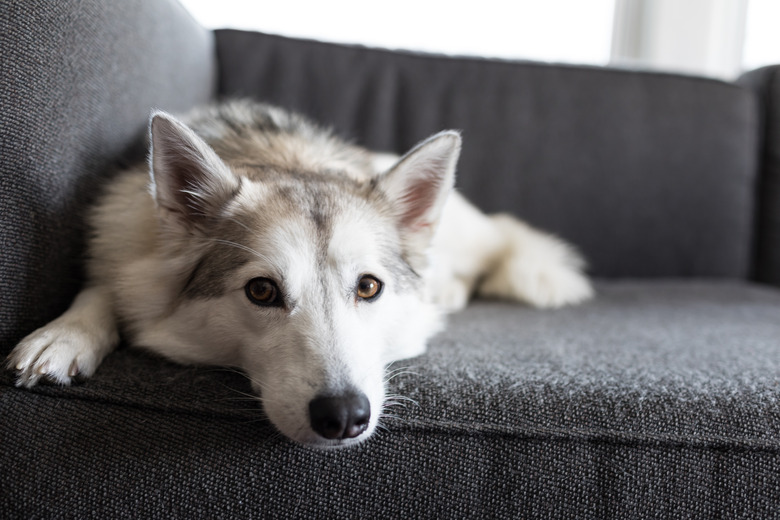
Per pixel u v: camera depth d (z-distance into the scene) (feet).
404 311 4.88
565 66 9.71
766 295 8.36
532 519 3.69
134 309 4.70
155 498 3.58
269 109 7.04
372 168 6.77
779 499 3.73
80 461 3.58
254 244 4.20
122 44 5.31
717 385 4.21
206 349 4.49
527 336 5.91
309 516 3.65
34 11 4.04
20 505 3.53
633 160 9.43
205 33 8.30
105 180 5.22
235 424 3.78
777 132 9.51
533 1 11.70
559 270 8.00
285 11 10.98
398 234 5.00
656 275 9.71
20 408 3.66
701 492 3.72
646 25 12.12
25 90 3.99
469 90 9.34
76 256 4.95
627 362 4.87
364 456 3.69
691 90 9.65
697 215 9.55
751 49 12.31
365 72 9.21
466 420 3.79
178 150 4.32
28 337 3.97
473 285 8.44
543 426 3.78
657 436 3.76
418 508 3.67
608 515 3.70
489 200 9.33
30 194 4.13
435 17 11.50
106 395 3.76
